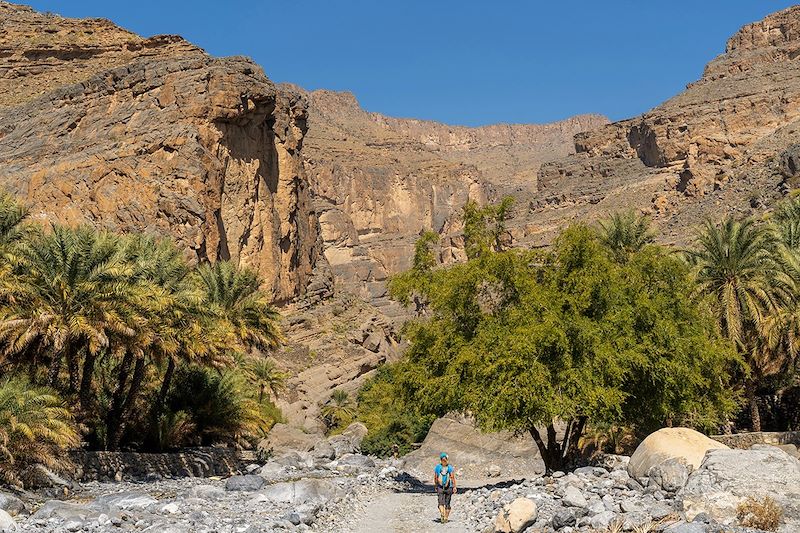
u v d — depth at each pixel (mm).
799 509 11914
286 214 89188
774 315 30312
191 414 36812
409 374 23594
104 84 87625
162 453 33625
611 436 33156
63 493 22109
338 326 90062
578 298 21406
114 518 14617
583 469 17844
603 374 20562
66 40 129250
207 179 73812
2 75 123562
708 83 188500
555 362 20734
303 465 35406
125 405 31406
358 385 81188
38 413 22016
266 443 52062
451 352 22406
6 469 21297
